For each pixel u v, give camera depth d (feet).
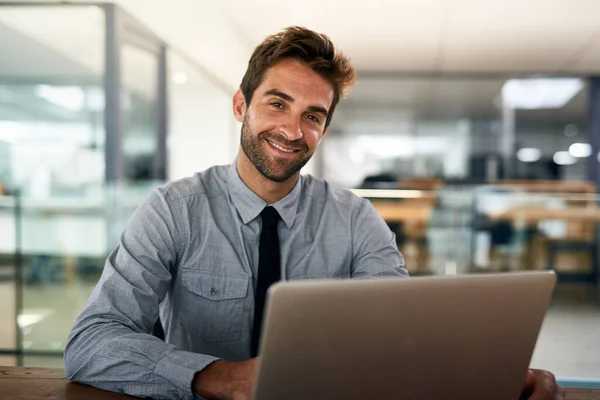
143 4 14.39
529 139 28.04
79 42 14.42
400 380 2.21
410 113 28.73
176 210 3.91
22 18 14.42
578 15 17.30
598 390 3.04
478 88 27.50
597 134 26.23
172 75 23.26
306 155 3.80
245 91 3.86
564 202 12.31
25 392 2.96
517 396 2.43
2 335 9.59
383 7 16.88
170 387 2.86
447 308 2.17
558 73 25.84
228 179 4.07
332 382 2.14
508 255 12.42
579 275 12.12
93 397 2.89
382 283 2.08
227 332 3.87
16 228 9.59
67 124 14.56
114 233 9.70
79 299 9.63
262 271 3.93
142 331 3.50
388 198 12.05
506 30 19.19
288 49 3.63
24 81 14.73
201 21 17.06
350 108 28.91
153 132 17.46
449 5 16.58
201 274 3.88
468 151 28.58
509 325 2.29
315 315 2.03
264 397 2.12
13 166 14.55
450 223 12.32
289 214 4.06
